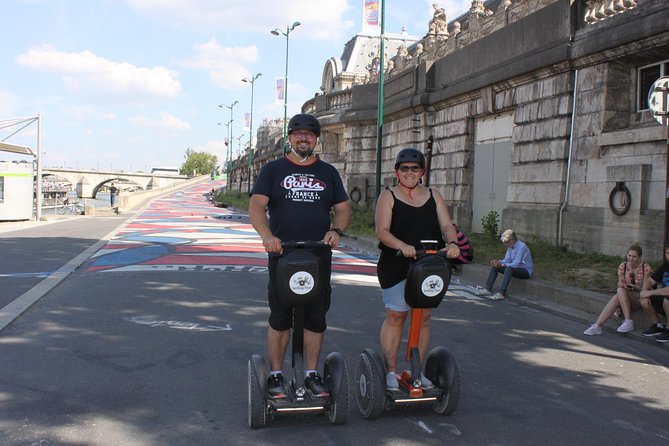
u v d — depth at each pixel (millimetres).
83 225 24375
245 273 11117
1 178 26109
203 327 6676
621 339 6828
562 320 7875
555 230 12922
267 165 4004
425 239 4121
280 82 35812
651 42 10648
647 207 10859
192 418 4066
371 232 19641
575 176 12633
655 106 7762
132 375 4949
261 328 6684
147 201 50156
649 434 4000
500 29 15641
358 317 7438
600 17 11961
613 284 9125
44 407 4199
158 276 10523
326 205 4008
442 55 20188
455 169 18484
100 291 8914
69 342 5957
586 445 3787
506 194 16156
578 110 12594
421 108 20469
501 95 15594
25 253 13641
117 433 3787
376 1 19547
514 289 9844
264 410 3828
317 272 3637
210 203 53562
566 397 4730
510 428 4023
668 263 6727
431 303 3830
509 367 5543
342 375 3918
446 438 3824
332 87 42031
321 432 3875
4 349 5672
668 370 5613
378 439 3777
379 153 19766
